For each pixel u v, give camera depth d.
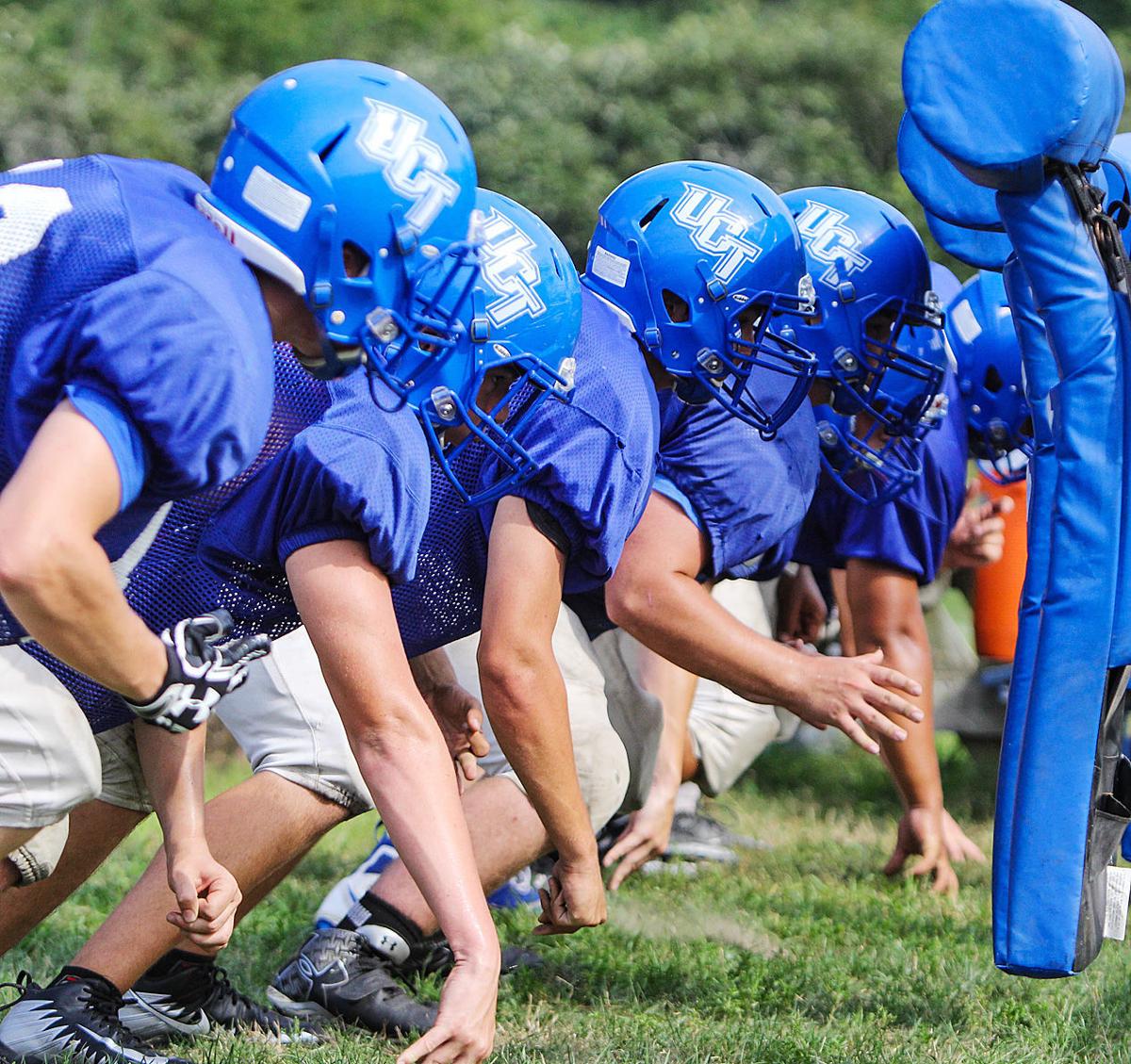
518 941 15.55
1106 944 15.55
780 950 15.25
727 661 12.98
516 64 50.12
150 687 8.70
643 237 13.12
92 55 57.09
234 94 54.03
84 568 8.00
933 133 10.80
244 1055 11.94
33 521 7.88
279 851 12.79
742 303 12.99
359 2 69.00
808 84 48.53
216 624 9.09
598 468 11.41
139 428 8.34
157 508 9.22
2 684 9.48
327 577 10.13
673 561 13.12
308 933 15.64
